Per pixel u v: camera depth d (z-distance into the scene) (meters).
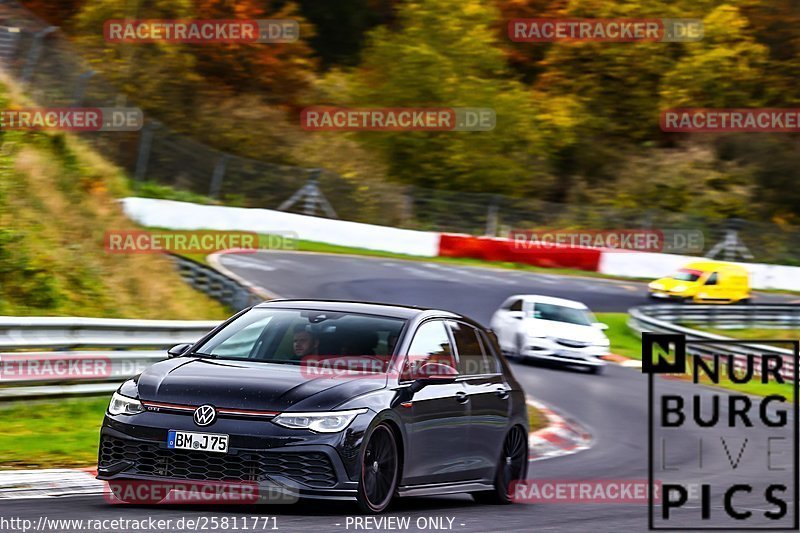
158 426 24.11
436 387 28.06
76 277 67.69
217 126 175.00
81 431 40.09
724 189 195.75
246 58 185.62
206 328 53.81
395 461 26.00
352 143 181.25
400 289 109.50
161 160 145.62
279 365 26.45
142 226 129.12
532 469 42.56
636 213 163.62
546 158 194.00
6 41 112.19
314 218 141.25
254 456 23.77
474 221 158.62
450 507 29.89
